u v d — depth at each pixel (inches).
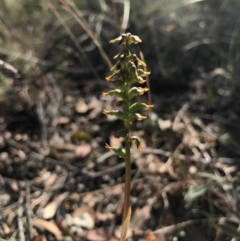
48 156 7.8
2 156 7.8
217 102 8.9
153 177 7.1
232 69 9.3
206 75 9.6
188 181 6.8
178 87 9.4
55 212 6.7
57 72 9.8
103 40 10.3
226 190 6.7
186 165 7.2
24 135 8.3
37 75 9.5
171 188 6.8
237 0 10.7
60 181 7.3
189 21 10.6
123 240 4.4
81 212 6.6
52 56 10.3
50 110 8.8
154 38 10.1
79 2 10.7
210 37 10.2
